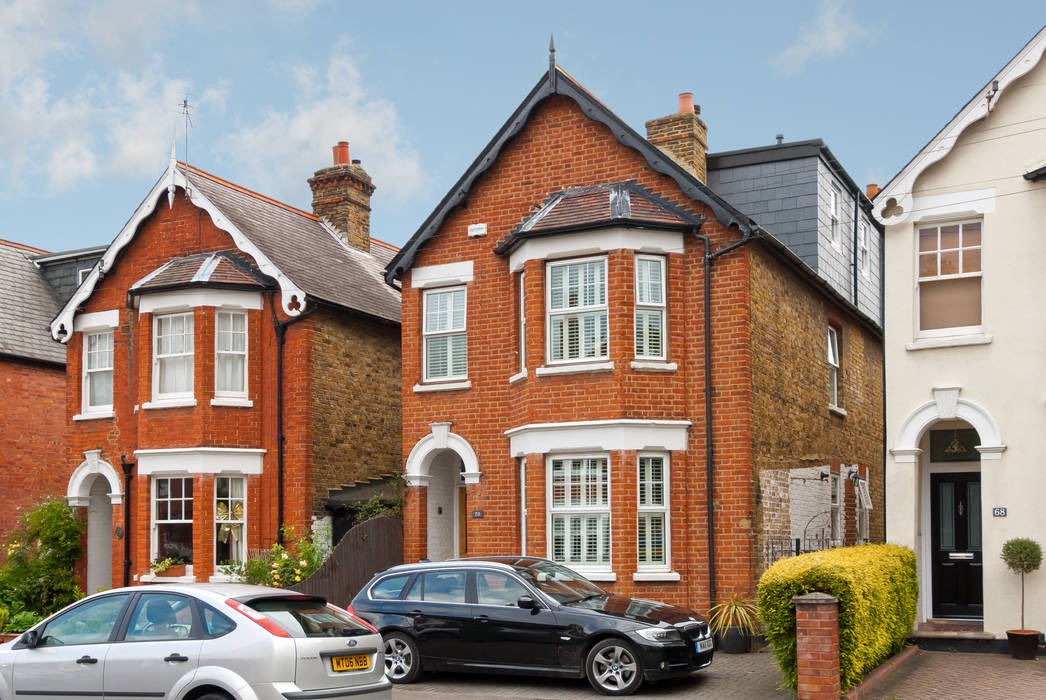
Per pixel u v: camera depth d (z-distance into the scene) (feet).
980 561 55.62
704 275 56.54
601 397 55.52
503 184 62.85
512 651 42.63
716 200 55.72
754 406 55.57
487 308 62.34
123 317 72.95
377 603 45.65
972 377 51.24
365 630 33.63
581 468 56.59
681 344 56.65
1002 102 52.19
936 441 57.31
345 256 82.53
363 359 73.61
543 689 42.88
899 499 52.24
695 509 55.57
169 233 72.84
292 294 67.77
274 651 30.48
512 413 60.13
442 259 64.23
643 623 41.11
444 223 64.34
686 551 55.36
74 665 32.58
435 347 64.49
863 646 39.17
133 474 70.28
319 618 33.01
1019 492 49.49
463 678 45.68
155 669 31.45
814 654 37.04
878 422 82.94
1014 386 50.29
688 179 56.59
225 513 67.46
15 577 69.72
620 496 54.65
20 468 82.64
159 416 68.33
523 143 62.49
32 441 83.92
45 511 71.51
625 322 55.57
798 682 37.19
